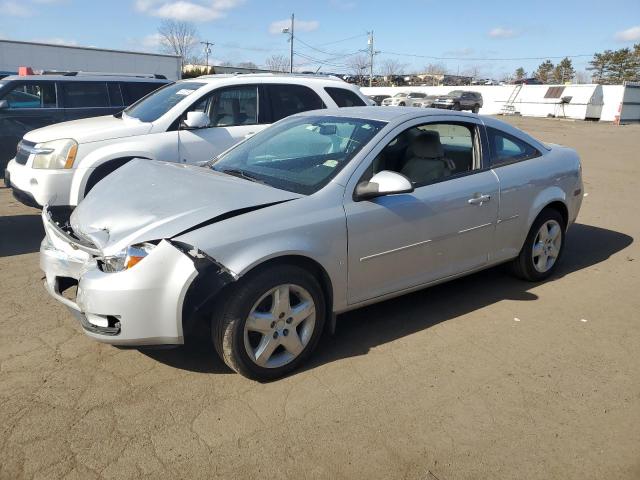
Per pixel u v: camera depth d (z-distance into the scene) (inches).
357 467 104.6
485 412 122.2
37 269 205.9
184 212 127.7
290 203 133.7
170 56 943.0
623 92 1530.5
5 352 143.3
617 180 446.6
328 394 127.8
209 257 118.4
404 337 156.8
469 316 171.6
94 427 113.8
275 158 162.9
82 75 377.1
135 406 121.2
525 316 172.6
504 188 176.6
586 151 676.7
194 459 105.4
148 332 119.5
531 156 192.1
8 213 294.0
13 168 250.1
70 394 125.2
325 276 137.6
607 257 237.1
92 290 119.5
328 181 142.6
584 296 190.1
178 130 251.0
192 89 263.9
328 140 160.2
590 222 302.4
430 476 102.8
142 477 100.5
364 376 135.8
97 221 136.8
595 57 3068.4
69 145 233.0
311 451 108.5
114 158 236.2
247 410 120.9
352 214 140.0
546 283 202.4
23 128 343.0
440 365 141.9
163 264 117.9
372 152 149.6
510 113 1754.4
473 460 107.2
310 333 137.2
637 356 148.3
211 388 128.9
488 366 141.8
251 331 127.9
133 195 143.7
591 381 135.6
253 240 123.8
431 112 169.2
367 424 117.1
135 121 253.6
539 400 127.1
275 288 128.0
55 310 169.2
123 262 120.2
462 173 170.9
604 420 120.2
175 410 120.1
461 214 164.6
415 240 154.1
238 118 268.1
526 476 103.3
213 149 256.8
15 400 122.4
